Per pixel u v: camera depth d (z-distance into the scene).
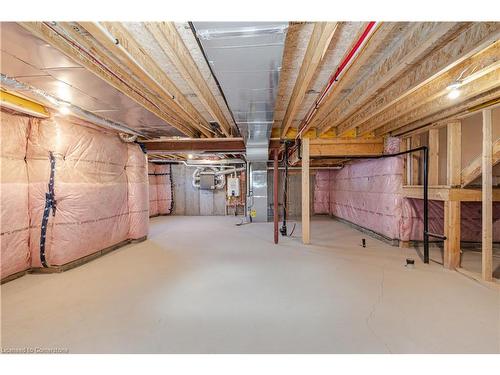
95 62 1.95
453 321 2.03
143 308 2.24
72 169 3.24
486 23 1.56
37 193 3.05
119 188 4.25
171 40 1.76
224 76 2.04
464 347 1.72
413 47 1.76
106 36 1.55
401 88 2.45
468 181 3.14
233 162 7.82
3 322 2.03
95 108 2.90
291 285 2.71
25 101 2.71
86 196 3.46
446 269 3.18
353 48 1.76
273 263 3.44
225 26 1.46
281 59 1.79
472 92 2.42
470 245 4.28
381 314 2.13
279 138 4.61
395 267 3.26
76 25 1.65
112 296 2.47
